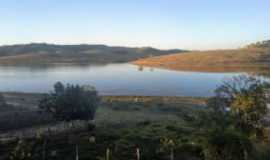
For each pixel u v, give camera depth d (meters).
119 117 36.66
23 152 21.39
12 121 30.39
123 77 114.81
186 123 30.72
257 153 19.72
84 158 20.67
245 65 166.25
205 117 22.34
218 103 23.00
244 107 21.91
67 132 26.52
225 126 20.86
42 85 90.56
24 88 83.81
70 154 21.44
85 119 32.75
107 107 45.69
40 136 24.94
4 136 25.58
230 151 19.03
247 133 21.34
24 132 26.88
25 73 142.00
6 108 38.75
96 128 28.52
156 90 77.81
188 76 116.19
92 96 34.53
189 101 54.84
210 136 19.81
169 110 44.19
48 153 21.55
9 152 21.70
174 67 177.12
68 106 32.28
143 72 142.50
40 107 34.25
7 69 175.38
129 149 22.31
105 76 119.81
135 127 29.52
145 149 22.33
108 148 22.34
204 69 155.38
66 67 193.62
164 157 21.02
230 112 22.08
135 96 62.84
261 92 22.75
